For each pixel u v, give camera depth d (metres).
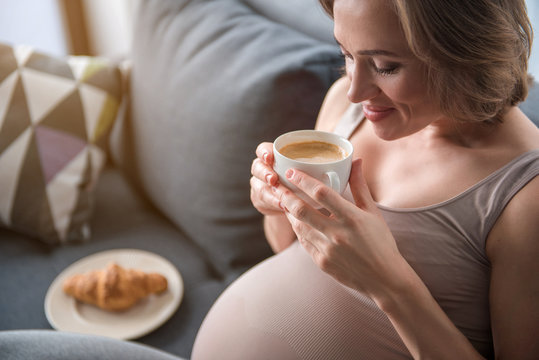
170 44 1.22
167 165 1.21
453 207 0.60
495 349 0.58
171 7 1.25
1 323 1.00
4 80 1.23
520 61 0.57
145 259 1.13
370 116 0.59
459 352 0.56
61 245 1.24
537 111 0.70
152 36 1.28
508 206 0.56
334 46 1.00
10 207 1.23
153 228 1.29
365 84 0.55
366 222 0.52
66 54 2.54
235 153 1.02
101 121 1.29
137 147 1.35
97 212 1.36
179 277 1.07
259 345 0.70
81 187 1.26
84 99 1.26
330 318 0.67
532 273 0.54
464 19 0.48
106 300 0.97
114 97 1.31
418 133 0.69
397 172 0.69
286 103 0.94
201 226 1.14
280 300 0.72
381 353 0.64
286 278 0.74
